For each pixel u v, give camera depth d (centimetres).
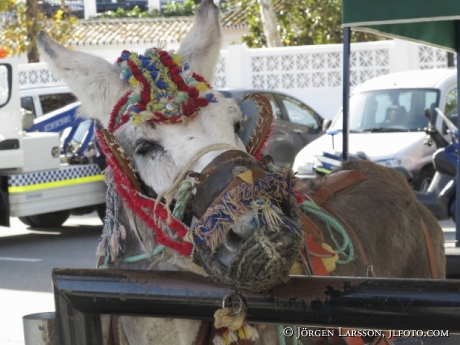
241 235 207
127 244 282
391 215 364
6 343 546
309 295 187
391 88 1074
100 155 995
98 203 1002
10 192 922
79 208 1067
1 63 889
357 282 183
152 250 268
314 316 187
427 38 557
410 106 1043
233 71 1714
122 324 279
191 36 315
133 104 260
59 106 1336
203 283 202
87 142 1016
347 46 518
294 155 1236
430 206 841
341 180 376
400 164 953
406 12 480
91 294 207
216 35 313
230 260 210
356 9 498
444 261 401
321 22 2198
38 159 937
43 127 1023
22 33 2050
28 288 723
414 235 372
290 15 2275
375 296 178
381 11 488
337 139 1016
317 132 1293
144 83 262
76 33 2572
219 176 228
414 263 375
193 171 235
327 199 356
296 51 1686
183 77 269
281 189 212
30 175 931
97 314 212
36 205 937
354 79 1653
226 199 212
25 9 2053
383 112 1052
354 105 1082
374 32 525
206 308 200
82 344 210
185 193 235
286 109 1286
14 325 595
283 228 199
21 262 855
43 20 2098
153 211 257
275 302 192
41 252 912
